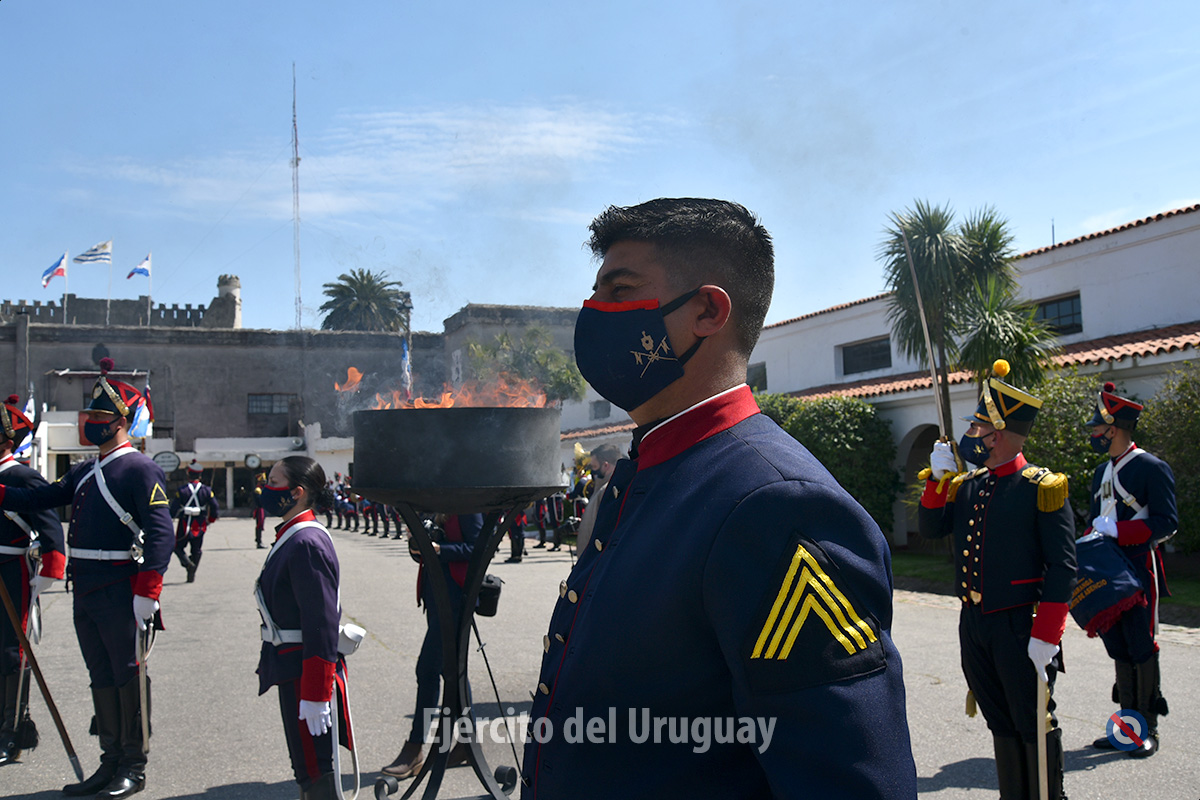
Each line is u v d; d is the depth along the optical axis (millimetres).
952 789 4211
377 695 6215
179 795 4355
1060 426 10867
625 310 1398
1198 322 13148
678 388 1409
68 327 39375
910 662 6824
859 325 19094
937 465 4121
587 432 26516
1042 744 3447
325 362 39219
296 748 3492
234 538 24906
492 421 2830
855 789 1038
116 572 4359
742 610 1116
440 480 2809
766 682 1087
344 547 20859
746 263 1427
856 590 1137
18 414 4973
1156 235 13906
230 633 8852
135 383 39156
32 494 4727
